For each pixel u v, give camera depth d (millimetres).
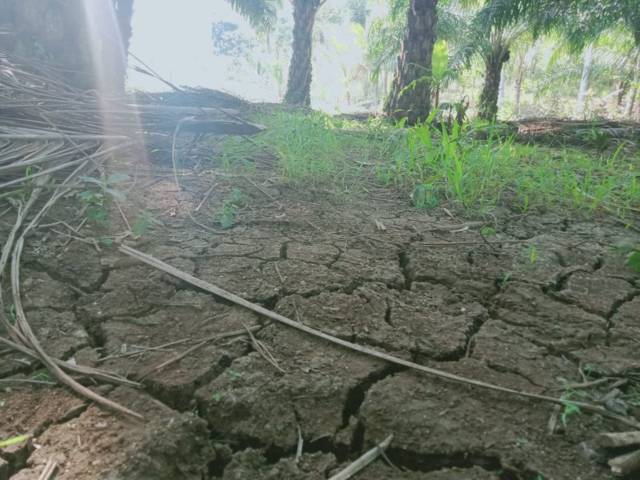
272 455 1140
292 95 10641
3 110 2873
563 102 19016
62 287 1693
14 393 1220
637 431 1133
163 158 3234
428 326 1580
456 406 1240
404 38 6566
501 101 20953
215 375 1328
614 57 13469
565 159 3824
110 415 1168
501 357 1442
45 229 2059
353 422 1192
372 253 2096
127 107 3600
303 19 10328
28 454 1073
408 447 1126
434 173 3285
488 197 2973
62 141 2793
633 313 1700
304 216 2486
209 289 1697
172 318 1562
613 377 1374
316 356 1404
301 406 1224
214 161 3340
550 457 1101
